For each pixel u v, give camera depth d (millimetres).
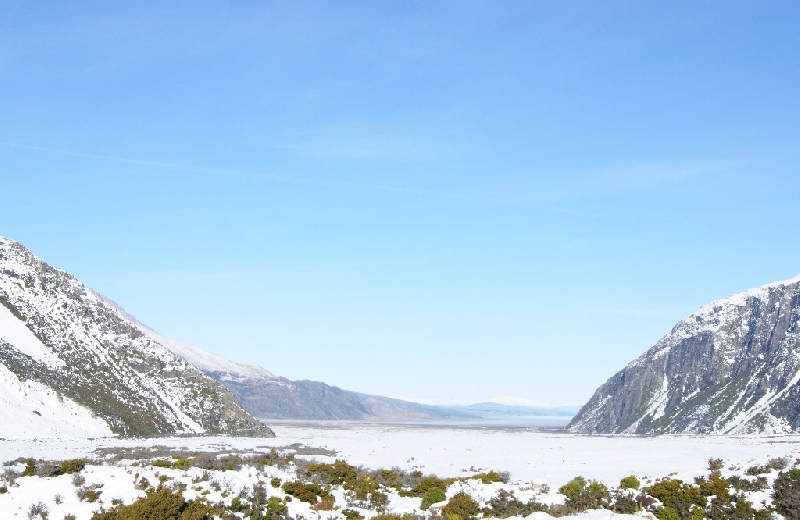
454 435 195500
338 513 44594
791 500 43750
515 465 83312
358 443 135125
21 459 58594
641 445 125375
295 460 73062
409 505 49031
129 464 54469
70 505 38781
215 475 48219
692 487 46906
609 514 43344
